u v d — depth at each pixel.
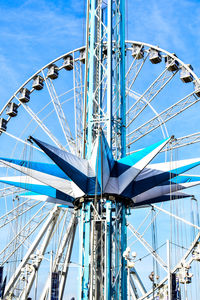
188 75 49.62
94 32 43.16
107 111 40.25
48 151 35.75
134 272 52.88
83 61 54.50
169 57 50.94
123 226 38.16
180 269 41.31
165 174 38.62
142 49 52.31
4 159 38.91
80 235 38.09
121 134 40.81
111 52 41.81
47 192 41.41
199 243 44.84
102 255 35.94
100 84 41.97
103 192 37.81
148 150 37.53
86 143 40.69
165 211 46.75
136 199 41.41
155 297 45.59
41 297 49.41
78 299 36.41
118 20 43.75
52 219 51.16
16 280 50.44
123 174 38.03
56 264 46.09
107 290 35.16
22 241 51.19
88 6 43.88
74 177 36.97
